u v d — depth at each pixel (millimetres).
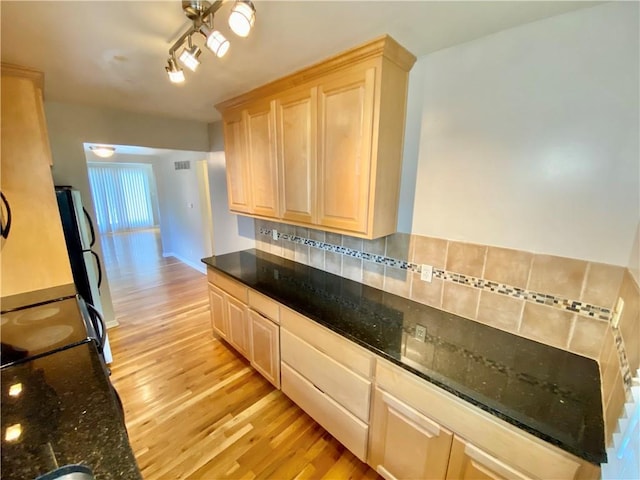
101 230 8750
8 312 1558
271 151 2031
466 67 1391
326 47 1410
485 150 1403
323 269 2395
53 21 1163
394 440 1390
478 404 1032
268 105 1970
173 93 2172
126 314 3471
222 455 1721
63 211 2322
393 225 1747
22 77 1679
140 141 2938
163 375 2402
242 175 2354
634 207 1091
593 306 1221
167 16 1142
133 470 697
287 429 1902
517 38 1240
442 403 1171
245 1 938
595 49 1090
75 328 1395
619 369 943
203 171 4613
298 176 1884
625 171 1093
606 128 1108
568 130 1184
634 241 1080
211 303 2807
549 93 1204
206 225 4805
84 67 1653
